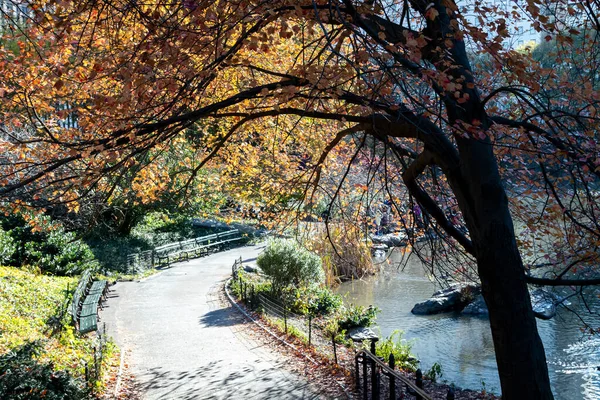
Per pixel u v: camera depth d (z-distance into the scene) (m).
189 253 31.59
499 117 6.98
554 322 16.62
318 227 20.28
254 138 12.98
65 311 14.06
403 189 11.09
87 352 12.05
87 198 9.34
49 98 8.36
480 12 5.66
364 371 9.41
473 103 6.31
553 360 14.07
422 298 21.17
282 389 10.28
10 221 21.84
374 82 6.33
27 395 7.45
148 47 5.92
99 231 26.88
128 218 27.00
